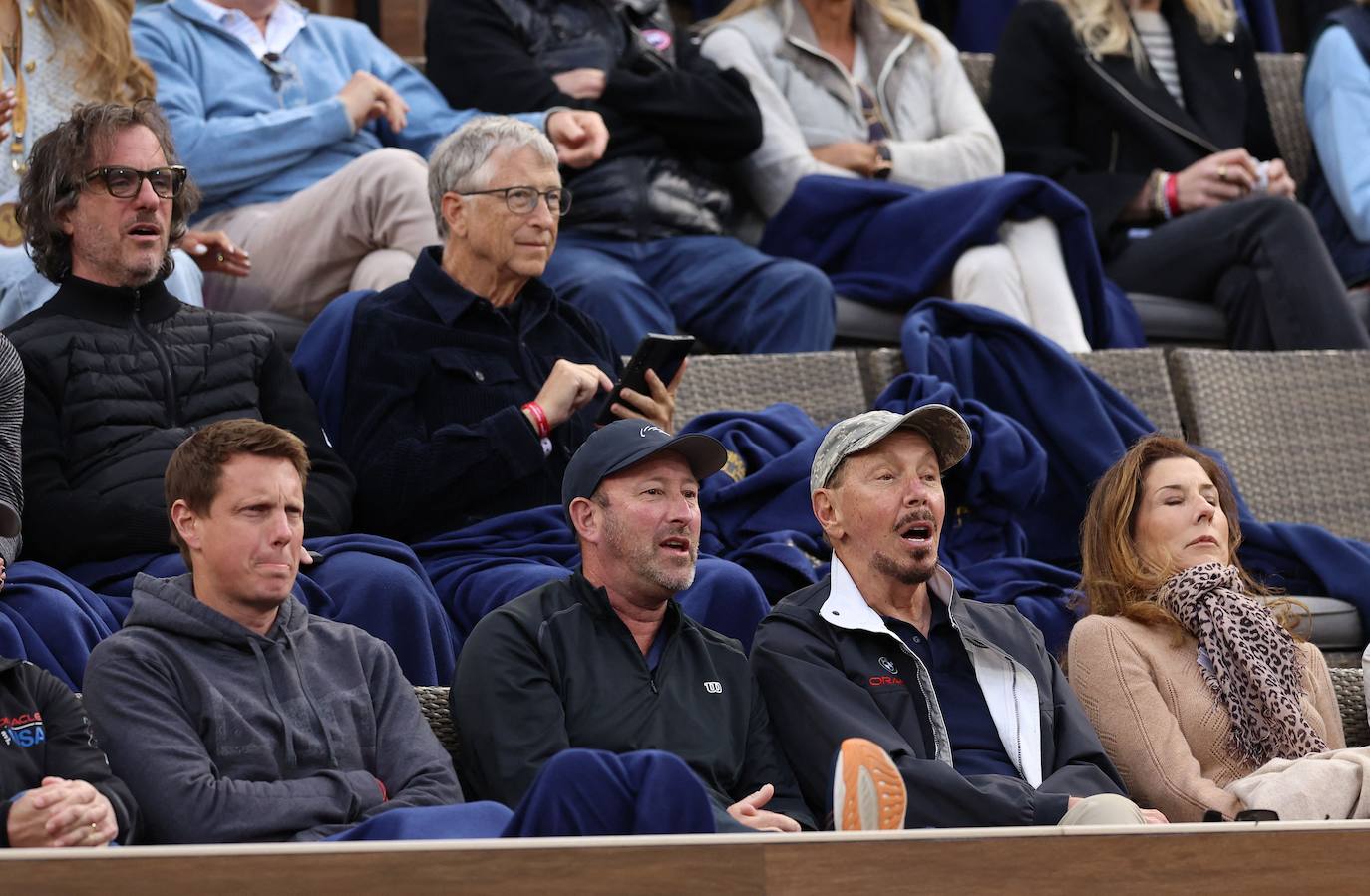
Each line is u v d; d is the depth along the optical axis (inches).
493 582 578.2
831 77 932.0
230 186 778.2
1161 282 911.7
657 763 385.1
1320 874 382.3
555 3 873.5
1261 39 1138.0
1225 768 521.7
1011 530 706.8
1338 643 688.4
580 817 381.1
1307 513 803.4
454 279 657.6
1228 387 814.5
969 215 849.5
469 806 400.8
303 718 445.4
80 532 548.4
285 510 452.4
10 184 712.4
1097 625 539.2
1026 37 974.4
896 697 492.1
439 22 869.8
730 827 414.0
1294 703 524.1
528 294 676.1
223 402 604.4
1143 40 991.6
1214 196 925.2
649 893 347.9
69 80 727.7
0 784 409.4
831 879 358.0
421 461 617.3
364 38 859.4
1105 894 370.6
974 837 365.7
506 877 343.0
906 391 745.0
